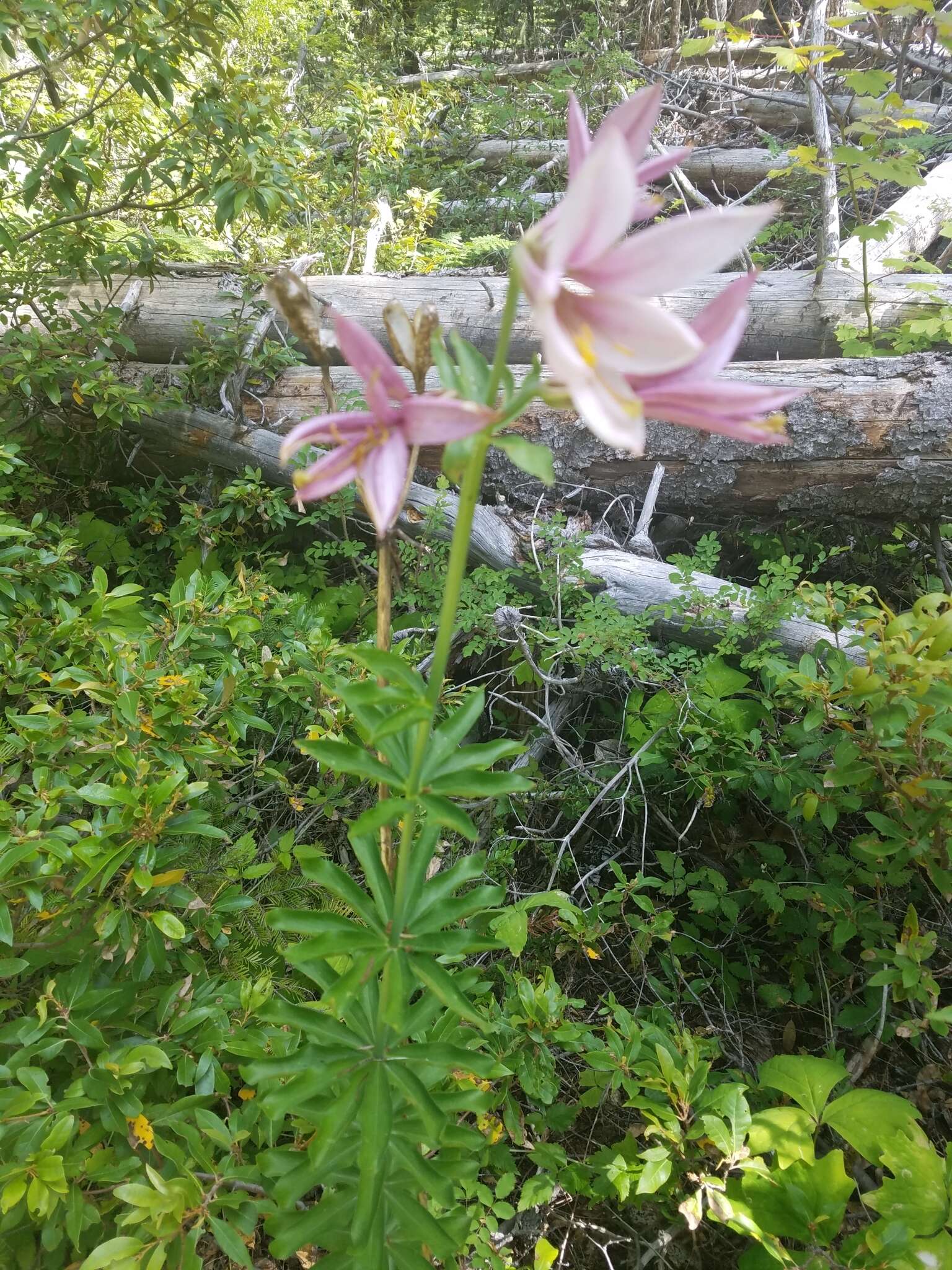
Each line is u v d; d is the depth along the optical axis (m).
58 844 0.59
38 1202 0.49
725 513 1.36
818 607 0.86
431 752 0.47
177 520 1.56
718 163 2.27
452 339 0.39
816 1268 0.58
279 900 0.83
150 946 0.62
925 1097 0.81
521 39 3.05
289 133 1.40
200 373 1.41
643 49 2.67
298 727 0.98
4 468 0.95
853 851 0.78
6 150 1.17
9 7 1.06
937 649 0.73
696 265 0.31
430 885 0.50
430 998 0.53
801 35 2.27
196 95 1.24
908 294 1.42
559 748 1.03
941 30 1.14
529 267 0.30
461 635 1.16
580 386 0.29
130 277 1.46
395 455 0.36
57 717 0.68
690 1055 0.68
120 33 1.13
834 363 1.25
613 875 1.03
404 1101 0.54
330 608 1.21
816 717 0.78
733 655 1.13
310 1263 0.64
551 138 2.57
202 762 0.72
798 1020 0.93
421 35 3.16
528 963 0.90
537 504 1.33
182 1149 0.57
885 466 1.19
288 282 0.42
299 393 1.46
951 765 0.74
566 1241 0.72
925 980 0.71
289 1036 0.61
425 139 2.50
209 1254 0.61
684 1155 0.64
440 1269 0.60
